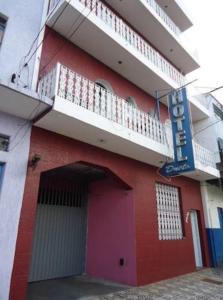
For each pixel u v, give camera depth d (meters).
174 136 8.19
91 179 9.08
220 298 6.28
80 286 6.85
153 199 8.59
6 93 4.72
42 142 5.77
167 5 11.97
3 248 4.59
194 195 11.29
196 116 12.79
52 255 7.59
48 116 5.34
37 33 6.35
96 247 8.30
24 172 5.24
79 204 8.88
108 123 6.23
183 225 9.90
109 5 9.09
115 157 7.61
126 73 8.90
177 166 7.99
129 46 7.91
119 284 7.16
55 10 6.45
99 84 8.23
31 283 6.89
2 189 4.83
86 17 6.67
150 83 9.52
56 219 8.00
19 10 6.14
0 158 4.95
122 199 8.06
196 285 7.53
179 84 10.12
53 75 5.52
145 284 7.18
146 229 7.87
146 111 9.82
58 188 8.34
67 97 5.58
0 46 5.53
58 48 6.96
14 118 5.41
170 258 8.56
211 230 11.43
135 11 9.39
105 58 8.12
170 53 11.66
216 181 12.15
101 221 8.46
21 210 5.00
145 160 8.42
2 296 4.39
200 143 12.85
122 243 7.59
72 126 5.83
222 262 11.58
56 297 5.86
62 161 6.05
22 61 5.75
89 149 6.85
